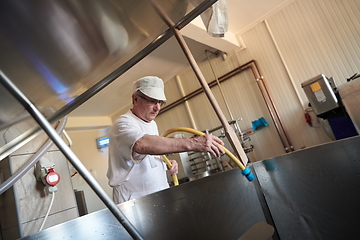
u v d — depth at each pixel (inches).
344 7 125.6
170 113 193.2
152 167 52.7
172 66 177.2
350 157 38.6
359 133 91.9
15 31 11.6
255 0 133.3
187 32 130.0
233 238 37.6
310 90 104.3
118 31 16.2
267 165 43.7
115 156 50.6
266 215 43.1
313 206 40.8
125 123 50.4
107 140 209.5
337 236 39.5
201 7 19.5
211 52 169.6
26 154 46.8
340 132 101.9
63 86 18.8
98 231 25.5
